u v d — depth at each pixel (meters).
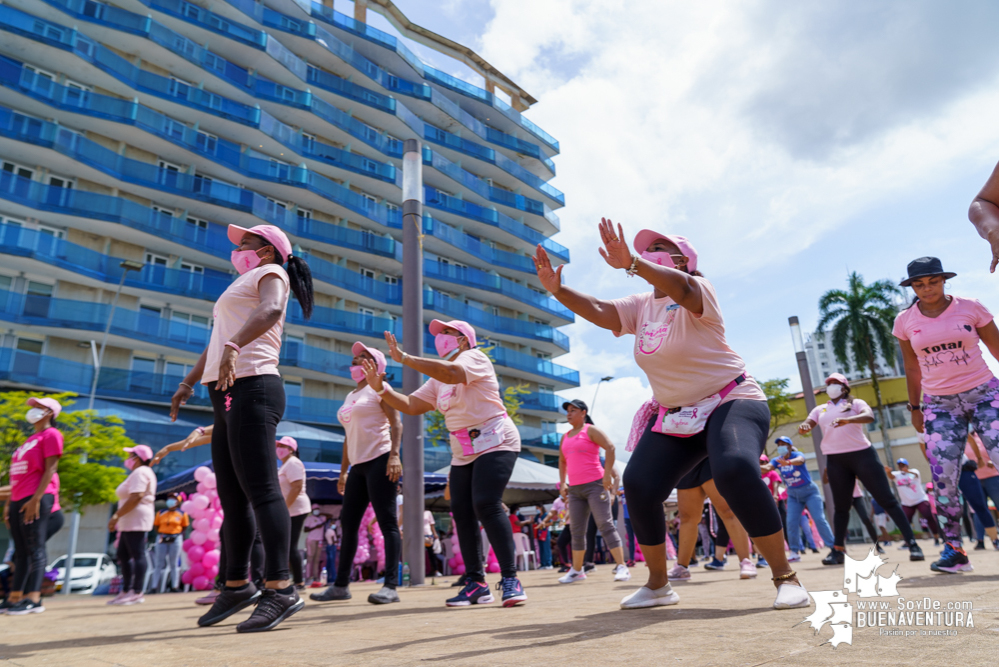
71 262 23.50
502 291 40.84
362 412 4.85
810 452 36.44
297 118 32.94
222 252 27.77
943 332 4.15
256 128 29.59
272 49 31.55
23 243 22.36
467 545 3.96
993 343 4.13
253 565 5.30
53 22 24.92
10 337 22.38
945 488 4.14
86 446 16.98
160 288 25.44
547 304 44.22
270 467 2.85
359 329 32.00
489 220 41.78
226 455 3.06
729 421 2.53
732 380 2.64
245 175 29.36
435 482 15.61
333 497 17.64
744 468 2.39
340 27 36.69
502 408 3.90
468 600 3.84
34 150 23.11
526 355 41.66
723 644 1.69
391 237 36.22
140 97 26.67
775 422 37.88
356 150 35.84
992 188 1.98
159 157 27.38
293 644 2.20
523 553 14.82
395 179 35.84
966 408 4.15
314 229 31.98
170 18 28.20
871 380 35.66
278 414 2.93
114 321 24.02
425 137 39.81
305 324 30.58
